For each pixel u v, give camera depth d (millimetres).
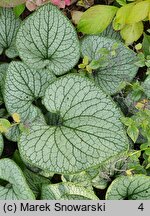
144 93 603
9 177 563
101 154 540
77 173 539
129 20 599
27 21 601
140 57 595
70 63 606
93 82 566
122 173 601
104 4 679
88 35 623
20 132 594
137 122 567
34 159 549
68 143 553
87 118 563
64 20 597
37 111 590
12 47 635
